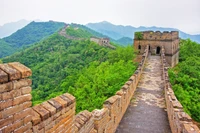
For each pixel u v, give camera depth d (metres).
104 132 8.65
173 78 26.97
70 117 5.04
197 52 49.91
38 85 58.31
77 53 89.44
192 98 23.08
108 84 27.12
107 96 24.73
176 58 45.31
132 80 17.77
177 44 46.19
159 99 17.28
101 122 7.99
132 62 38.56
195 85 26.84
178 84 25.75
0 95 2.96
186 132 7.48
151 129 11.80
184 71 29.72
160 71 28.06
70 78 42.38
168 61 41.06
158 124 12.49
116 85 25.14
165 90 17.61
